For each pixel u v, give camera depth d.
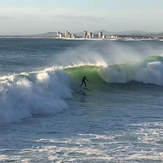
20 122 17.23
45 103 20.59
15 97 19.03
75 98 26.12
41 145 13.41
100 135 15.09
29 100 19.70
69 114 19.89
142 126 16.95
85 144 13.64
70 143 13.75
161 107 22.97
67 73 30.73
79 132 15.59
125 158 11.97
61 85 26.84
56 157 12.00
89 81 32.75
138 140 14.31
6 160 11.60
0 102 17.80
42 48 134.12
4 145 13.27
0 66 52.12
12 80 21.58
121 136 14.95
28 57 77.31
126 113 20.53
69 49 126.69
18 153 12.37
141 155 12.31
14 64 57.16
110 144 13.67
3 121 16.80
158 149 13.07
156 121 18.22
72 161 11.62
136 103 24.56
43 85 24.05
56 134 15.14
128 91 31.73
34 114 19.22
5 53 92.12
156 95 29.67
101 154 12.38
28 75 24.44
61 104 21.77
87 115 19.73
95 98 26.59
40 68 51.97
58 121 17.83
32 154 12.29
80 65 35.06
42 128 16.19
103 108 22.20
